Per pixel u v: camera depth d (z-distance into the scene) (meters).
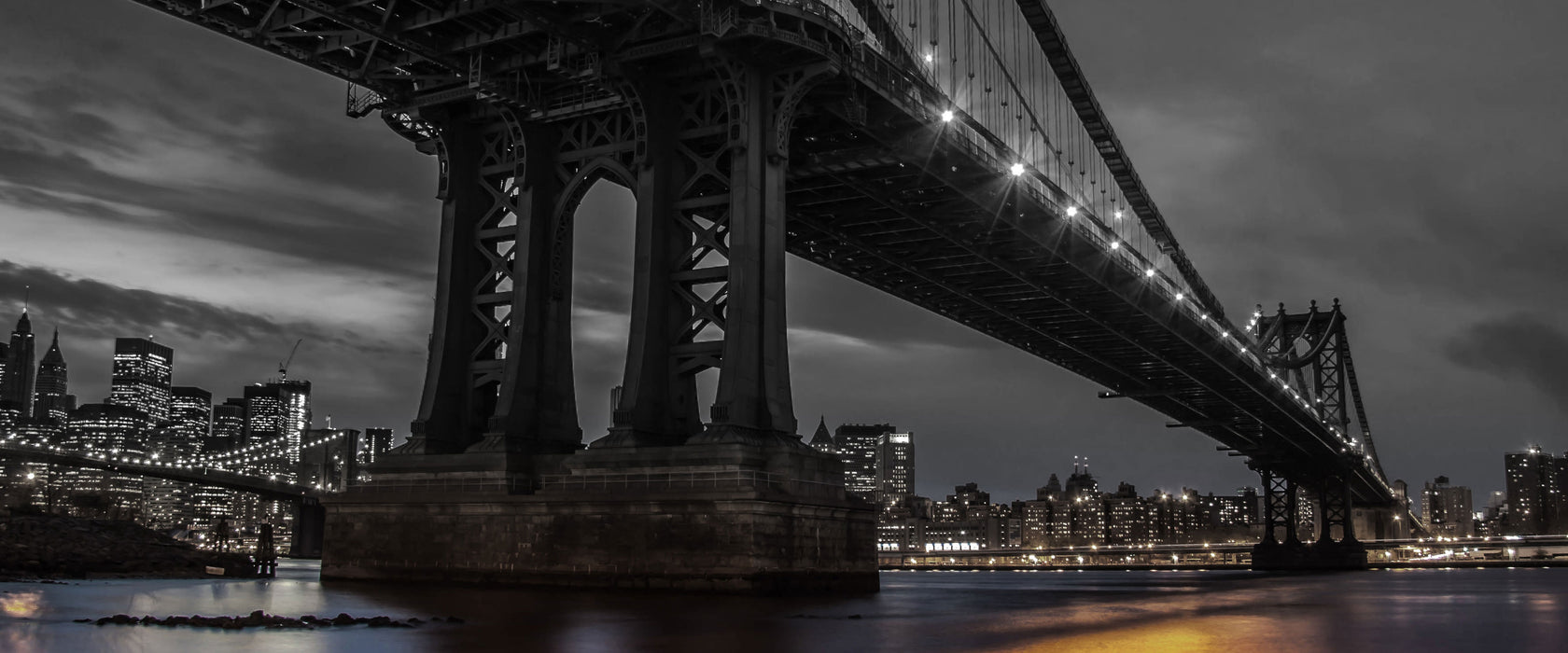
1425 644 31.20
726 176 54.69
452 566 53.19
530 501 51.22
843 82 56.19
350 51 57.28
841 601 47.94
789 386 52.62
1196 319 109.25
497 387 59.03
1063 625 35.88
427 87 58.78
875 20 61.19
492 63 56.34
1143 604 51.16
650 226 53.97
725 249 53.91
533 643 27.59
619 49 54.03
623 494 49.22
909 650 27.02
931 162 68.25
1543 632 35.25
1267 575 140.88
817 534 50.72
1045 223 81.50
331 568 56.44
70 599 43.44
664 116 55.69
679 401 53.59
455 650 25.89
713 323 53.56
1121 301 99.06
